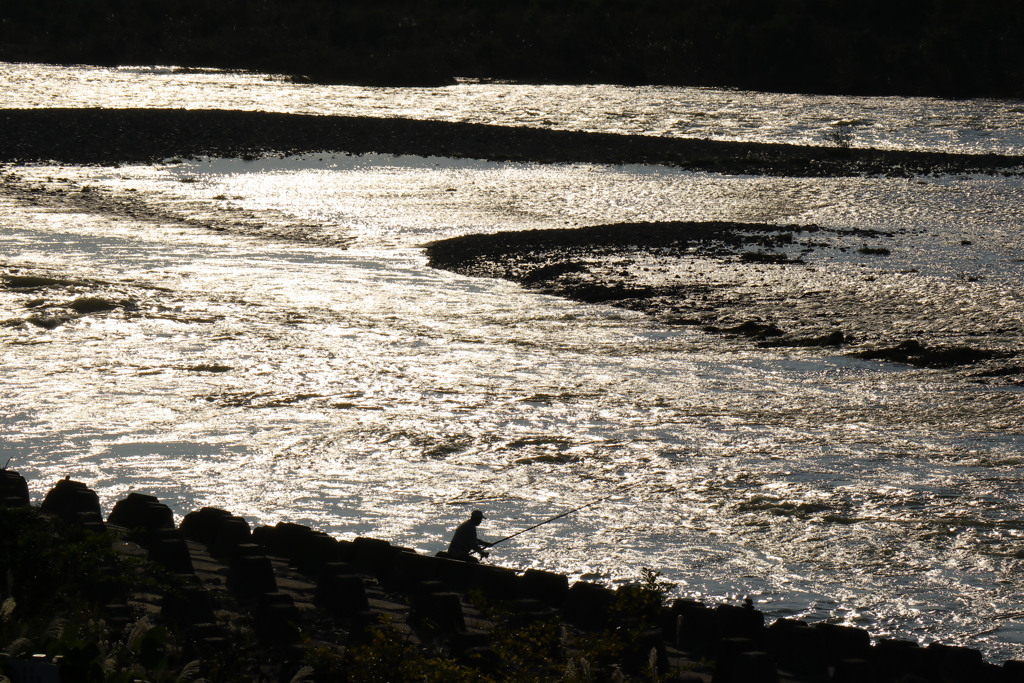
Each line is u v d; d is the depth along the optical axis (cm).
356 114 15412
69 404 4606
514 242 8200
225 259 7662
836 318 6300
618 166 11825
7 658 1452
